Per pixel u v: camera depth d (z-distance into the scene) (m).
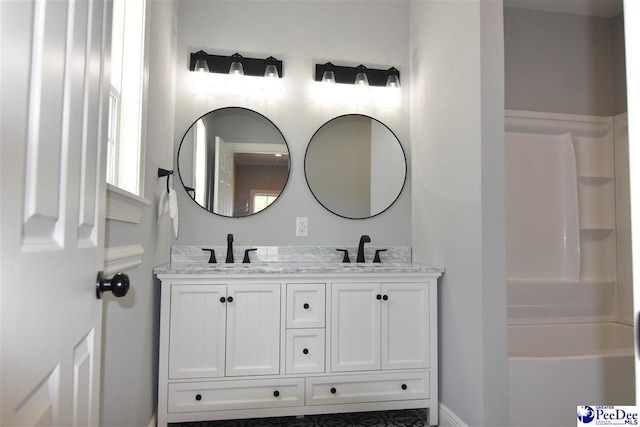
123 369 1.36
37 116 0.52
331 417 2.04
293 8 2.51
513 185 2.58
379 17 2.60
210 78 2.38
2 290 0.43
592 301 2.54
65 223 0.62
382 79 2.54
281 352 1.89
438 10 2.15
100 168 0.82
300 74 2.49
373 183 2.52
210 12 2.42
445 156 2.05
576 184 2.59
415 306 2.00
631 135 0.45
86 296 0.74
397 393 1.96
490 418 1.65
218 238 2.35
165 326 1.81
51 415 0.57
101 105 0.83
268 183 2.42
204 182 2.35
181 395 1.81
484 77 1.72
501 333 1.68
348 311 1.95
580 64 2.71
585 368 1.75
